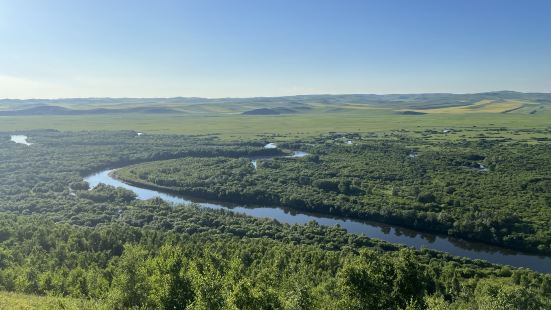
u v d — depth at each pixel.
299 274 97.62
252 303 58.94
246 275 87.69
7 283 92.50
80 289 89.75
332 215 175.88
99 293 86.56
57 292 86.56
